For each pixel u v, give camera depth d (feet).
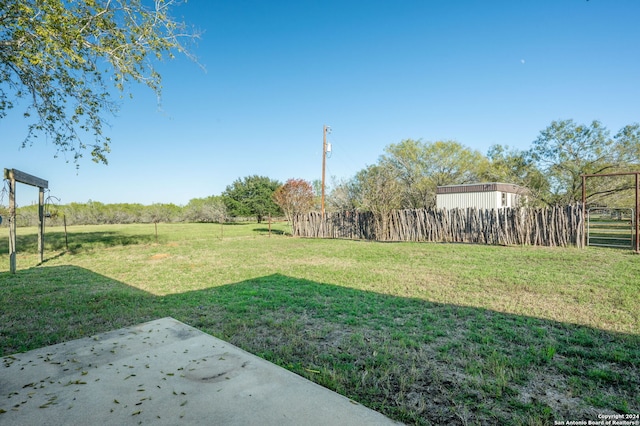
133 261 33.50
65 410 7.11
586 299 16.53
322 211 67.00
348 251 39.34
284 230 83.82
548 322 13.29
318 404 7.39
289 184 71.67
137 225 120.26
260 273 25.67
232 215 135.33
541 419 7.08
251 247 45.88
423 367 9.52
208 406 7.27
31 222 96.53
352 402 7.50
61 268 29.37
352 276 23.61
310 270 26.55
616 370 9.26
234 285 21.42
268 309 15.80
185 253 39.83
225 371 8.98
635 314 14.12
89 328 13.56
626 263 27.14
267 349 11.06
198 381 8.43
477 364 9.60
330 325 13.42
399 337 11.86
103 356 10.04
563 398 7.88
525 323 13.21
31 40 16.22
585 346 10.94
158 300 17.92
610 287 18.90
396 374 9.11
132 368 9.19
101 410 7.12
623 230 54.49
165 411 7.07
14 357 10.02
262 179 135.03
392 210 54.95
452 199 61.31
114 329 13.43
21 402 7.43
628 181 52.47
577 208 39.11
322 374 9.14
